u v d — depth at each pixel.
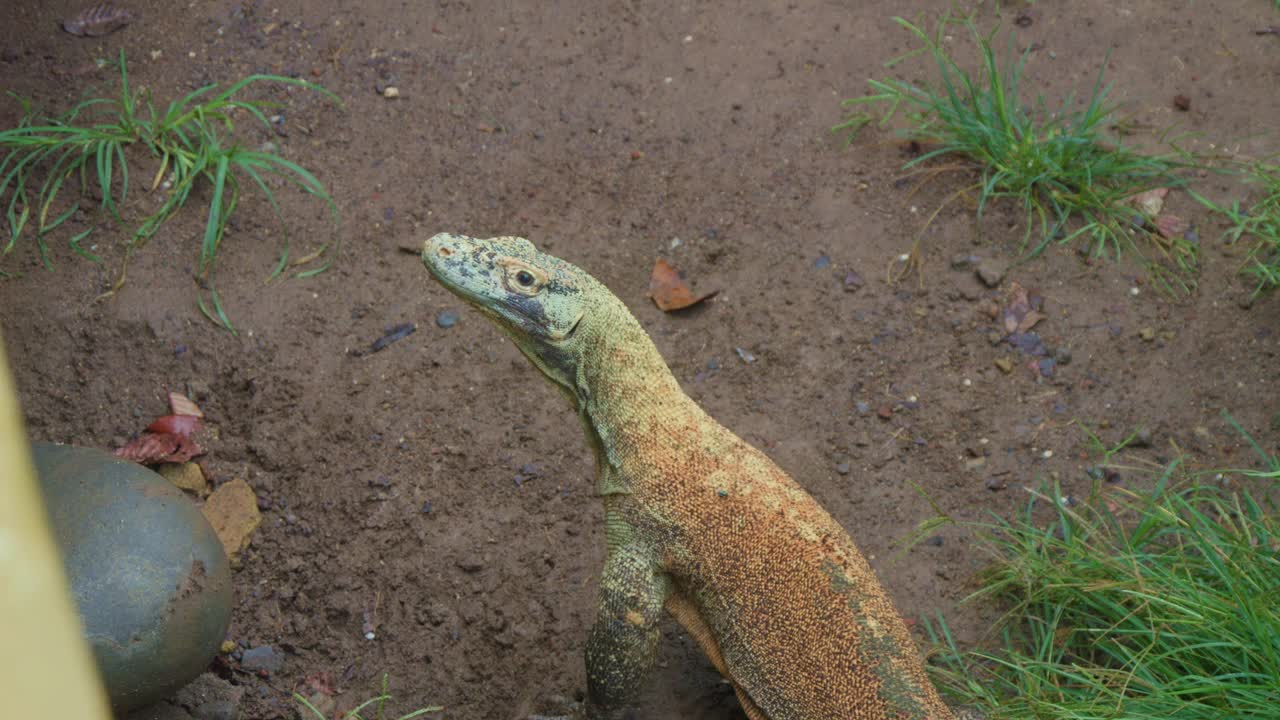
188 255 1.44
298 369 1.39
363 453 1.35
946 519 1.28
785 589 1.10
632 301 1.44
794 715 1.09
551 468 1.34
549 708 1.21
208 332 1.40
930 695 1.08
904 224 1.48
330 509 1.32
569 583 1.27
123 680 1.06
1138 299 1.41
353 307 1.43
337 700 1.23
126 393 1.37
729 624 1.11
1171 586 1.18
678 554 1.12
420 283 1.45
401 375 1.39
